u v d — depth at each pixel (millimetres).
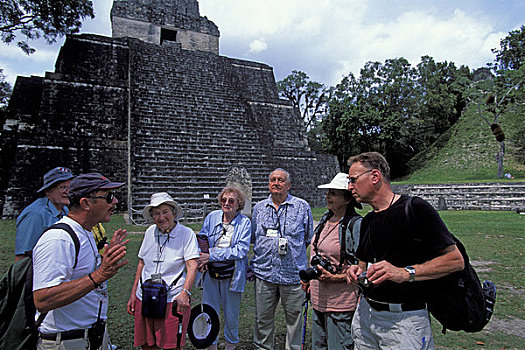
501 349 3523
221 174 15227
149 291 2711
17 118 16250
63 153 15039
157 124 15922
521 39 33406
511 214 15906
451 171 32969
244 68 23766
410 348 1915
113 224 11695
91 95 16734
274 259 3303
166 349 2746
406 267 1889
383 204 2201
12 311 2246
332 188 2961
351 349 2793
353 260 2736
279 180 3494
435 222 1913
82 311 2182
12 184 13680
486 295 2051
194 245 2971
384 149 38969
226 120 17953
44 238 2055
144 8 23328
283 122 22812
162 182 13719
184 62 19953
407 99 38500
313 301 3004
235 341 3377
